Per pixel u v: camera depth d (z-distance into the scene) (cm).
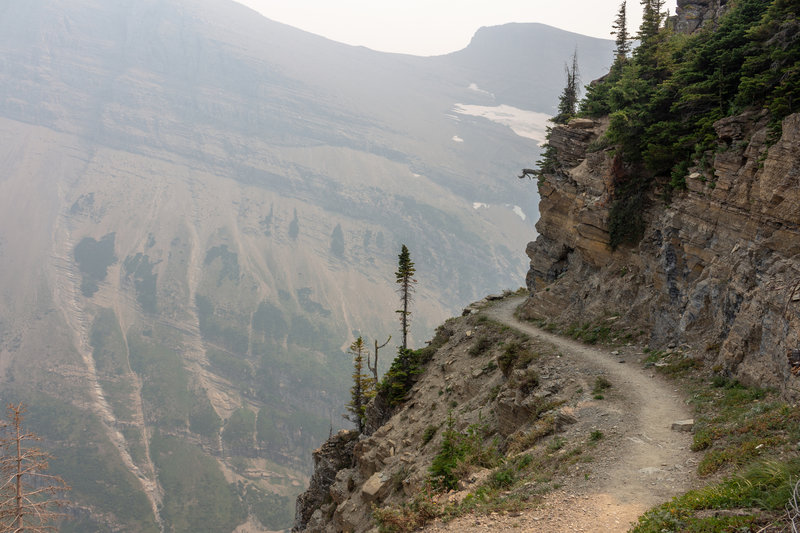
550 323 4788
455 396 4266
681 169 3684
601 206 4616
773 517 1056
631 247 4347
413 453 3741
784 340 2094
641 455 1795
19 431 2538
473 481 2081
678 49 4853
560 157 5675
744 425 1744
